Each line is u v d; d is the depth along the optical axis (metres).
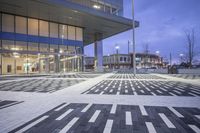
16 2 26.03
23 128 4.43
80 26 39.06
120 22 35.78
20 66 34.00
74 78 21.20
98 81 16.77
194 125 4.57
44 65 34.72
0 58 30.36
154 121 4.90
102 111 5.95
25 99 8.12
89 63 85.00
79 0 34.75
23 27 31.75
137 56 78.88
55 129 4.34
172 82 15.45
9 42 30.05
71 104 7.02
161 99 7.91
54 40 35.34
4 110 6.18
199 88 11.51
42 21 34.06
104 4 38.53
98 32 45.56
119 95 8.98
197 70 32.72
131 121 4.91
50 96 8.85
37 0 25.56
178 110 6.05
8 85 13.97
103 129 4.30
